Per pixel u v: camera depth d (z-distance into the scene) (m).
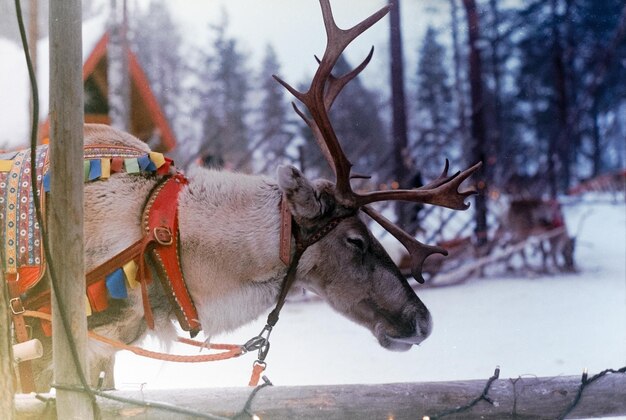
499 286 12.44
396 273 4.21
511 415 3.22
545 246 14.83
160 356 3.73
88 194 3.86
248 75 39.19
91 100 13.47
